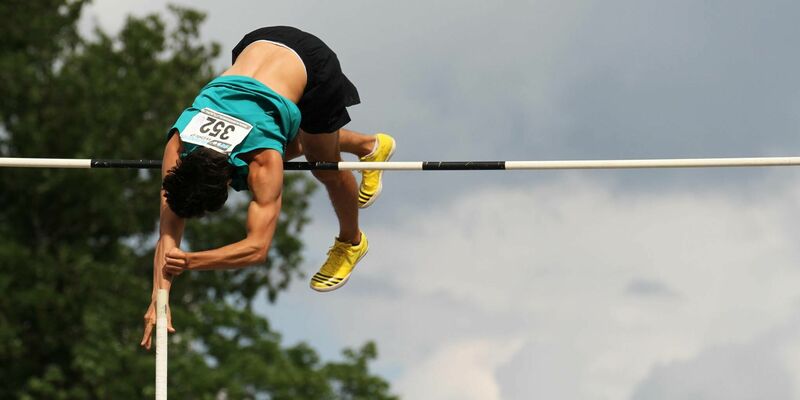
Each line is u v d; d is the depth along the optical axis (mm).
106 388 66188
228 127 21000
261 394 68750
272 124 21312
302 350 73875
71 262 70562
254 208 20812
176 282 78188
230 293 81250
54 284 70375
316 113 22938
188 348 68938
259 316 71750
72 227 74688
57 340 69562
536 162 23719
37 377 70188
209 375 66000
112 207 73125
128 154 75688
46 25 74625
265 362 70375
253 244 20562
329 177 24391
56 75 72938
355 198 24969
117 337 70312
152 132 75812
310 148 23641
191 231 80062
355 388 72875
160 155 76438
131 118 75875
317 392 69375
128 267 74812
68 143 72938
